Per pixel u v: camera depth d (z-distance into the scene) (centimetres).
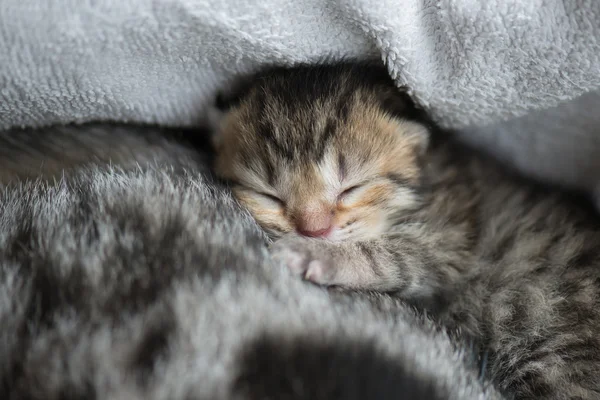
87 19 14
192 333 12
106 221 13
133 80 16
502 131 17
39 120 16
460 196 17
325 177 17
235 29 15
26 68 15
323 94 17
